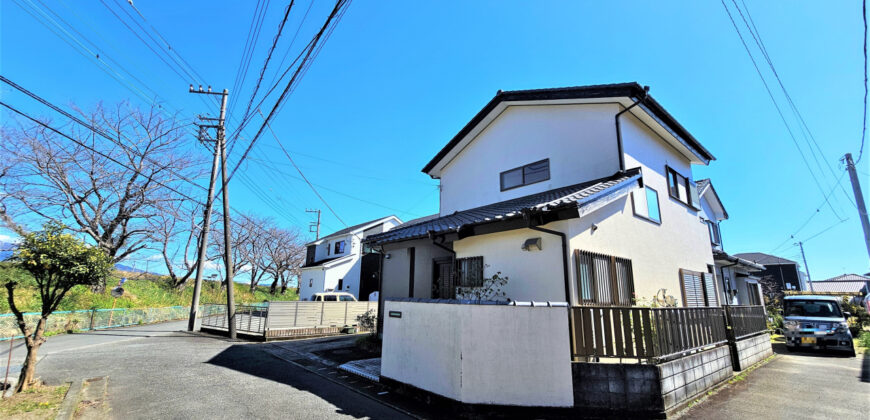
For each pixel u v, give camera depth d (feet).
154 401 16.02
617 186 21.04
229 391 17.60
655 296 23.40
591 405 13.93
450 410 14.48
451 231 22.75
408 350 17.25
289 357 26.55
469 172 33.96
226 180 41.96
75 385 18.30
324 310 42.06
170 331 43.68
